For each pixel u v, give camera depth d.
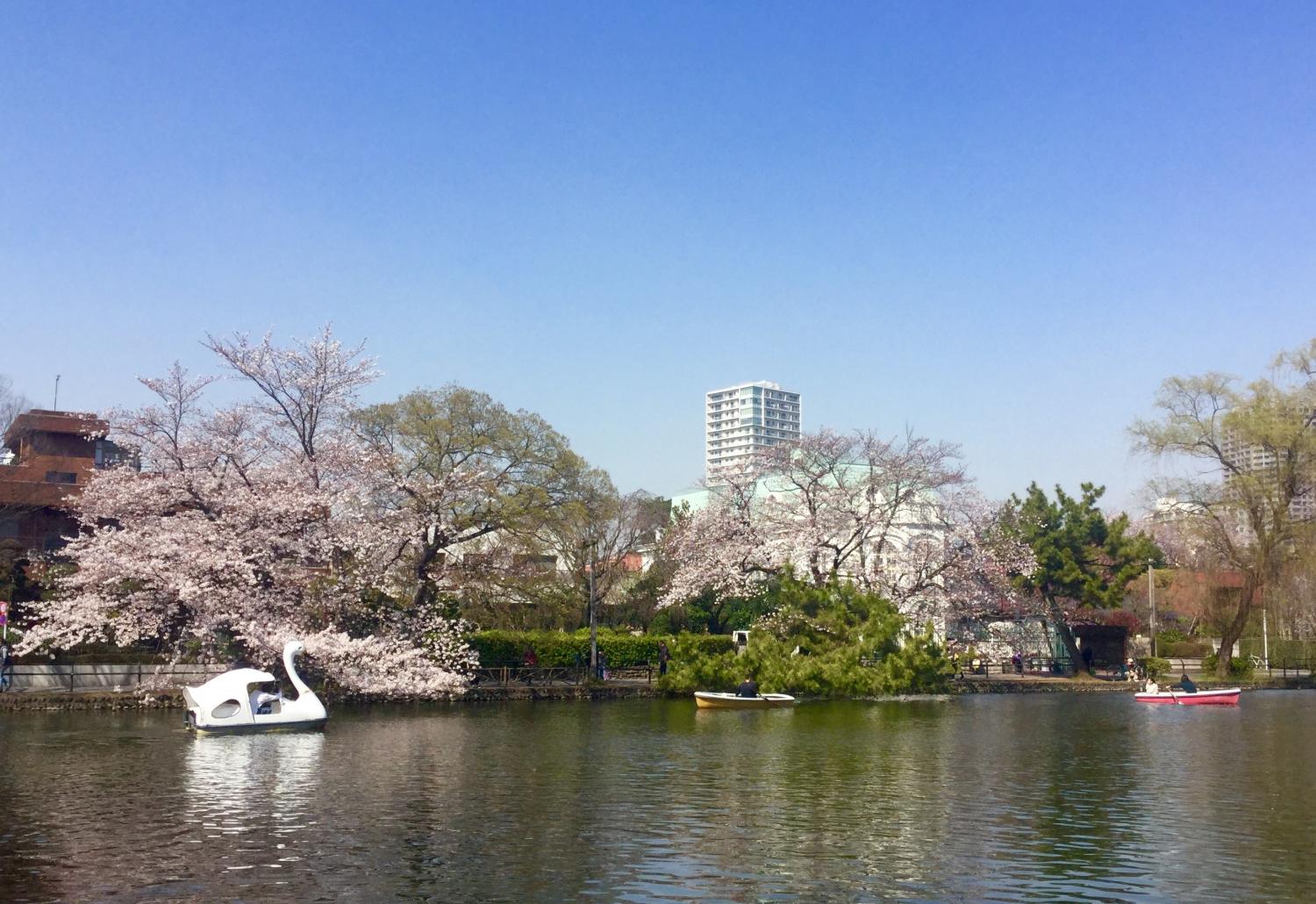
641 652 55.72
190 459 41.19
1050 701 49.59
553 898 14.48
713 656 50.34
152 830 18.28
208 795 21.62
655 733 33.50
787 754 28.48
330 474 43.72
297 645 34.50
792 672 47.31
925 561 57.50
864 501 57.25
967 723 37.75
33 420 59.00
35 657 41.09
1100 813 20.44
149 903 14.09
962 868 16.16
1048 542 63.88
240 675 32.75
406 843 17.50
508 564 49.81
